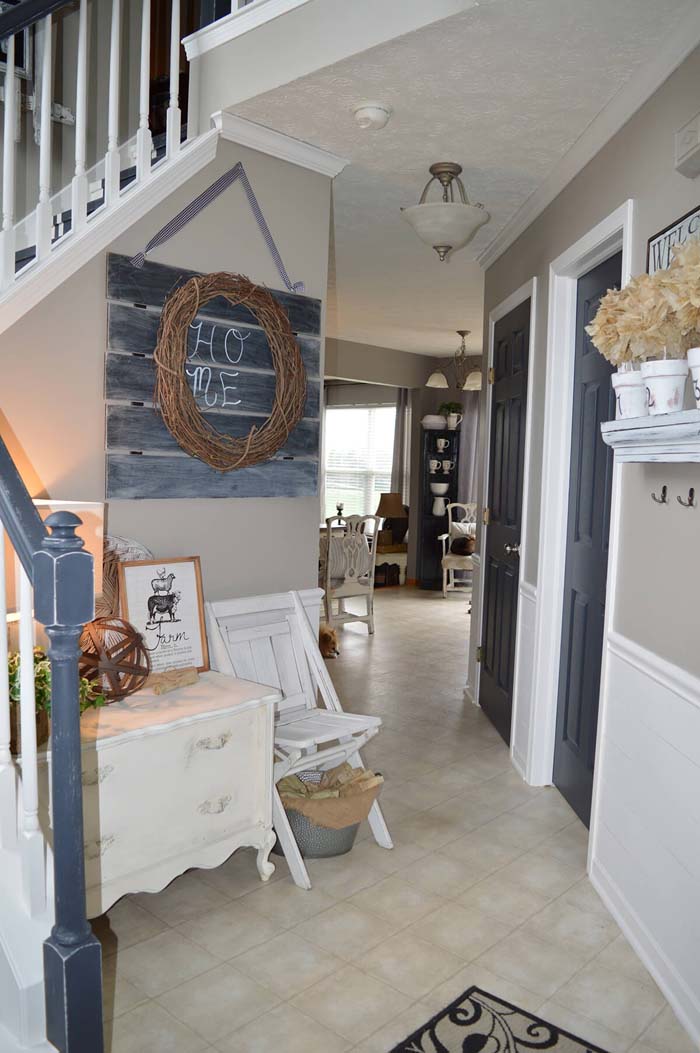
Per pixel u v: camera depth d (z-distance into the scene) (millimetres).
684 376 1914
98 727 2232
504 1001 2078
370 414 10523
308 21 2527
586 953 2295
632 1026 1996
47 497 2561
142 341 2740
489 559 4527
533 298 3674
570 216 3197
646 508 2371
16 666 2047
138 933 2354
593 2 2080
